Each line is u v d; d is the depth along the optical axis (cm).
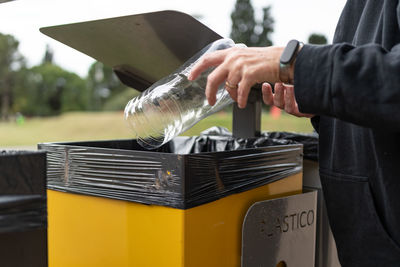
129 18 85
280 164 93
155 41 95
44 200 58
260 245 84
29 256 56
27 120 1922
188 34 89
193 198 69
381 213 78
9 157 53
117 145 115
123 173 76
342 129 83
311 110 63
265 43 2005
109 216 80
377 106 57
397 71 56
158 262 72
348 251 86
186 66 94
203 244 73
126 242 77
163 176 70
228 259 80
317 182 119
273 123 1254
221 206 77
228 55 69
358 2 84
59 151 87
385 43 69
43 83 2223
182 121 90
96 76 2291
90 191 81
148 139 94
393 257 76
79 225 85
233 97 72
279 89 94
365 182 79
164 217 71
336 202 87
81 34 102
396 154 71
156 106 86
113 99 2261
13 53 2152
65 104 2264
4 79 2148
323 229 117
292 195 94
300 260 97
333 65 60
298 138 126
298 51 65
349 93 58
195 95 89
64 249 89
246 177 82
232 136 133
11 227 54
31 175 56
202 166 71
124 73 121
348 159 83
